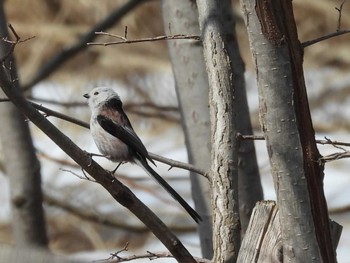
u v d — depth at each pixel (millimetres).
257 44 6855
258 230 7035
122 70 25984
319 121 24891
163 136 23250
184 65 10180
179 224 18609
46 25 26266
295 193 6812
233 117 7355
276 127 6840
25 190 11758
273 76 6820
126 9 13852
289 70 6832
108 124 9359
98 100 9602
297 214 6816
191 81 10133
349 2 26516
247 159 9867
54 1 26703
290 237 6836
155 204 19625
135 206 7168
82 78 25500
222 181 7320
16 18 26391
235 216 7293
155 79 25859
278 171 6855
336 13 26422
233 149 7328
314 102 25375
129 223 18531
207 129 10023
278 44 6801
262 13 6777
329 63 26328
